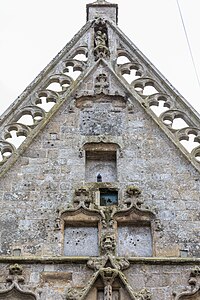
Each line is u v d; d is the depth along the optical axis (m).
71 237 19.67
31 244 19.30
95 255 19.27
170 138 21.73
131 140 21.75
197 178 20.80
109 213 19.98
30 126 22.19
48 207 20.09
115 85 23.39
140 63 24.36
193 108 22.89
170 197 20.34
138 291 18.31
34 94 23.28
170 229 19.66
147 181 20.72
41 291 18.34
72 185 20.62
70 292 18.25
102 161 21.53
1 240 19.34
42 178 20.75
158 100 23.17
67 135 21.84
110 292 18.20
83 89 23.23
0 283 18.48
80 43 25.05
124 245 19.52
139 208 20.09
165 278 18.58
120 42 25.09
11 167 20.95
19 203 20.16
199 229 19.66
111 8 26.30
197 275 18.59
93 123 22.22
